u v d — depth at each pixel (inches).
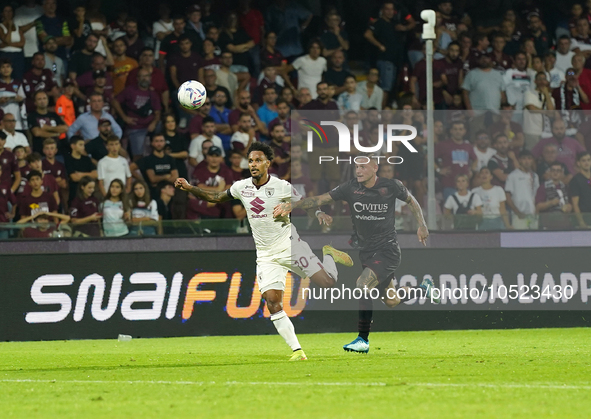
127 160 1087.6
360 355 629.0
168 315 863.1
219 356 642.8
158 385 449.4
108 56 1192.2
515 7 1375.5
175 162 1099.9
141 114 1163.3
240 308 877.2
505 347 703.1
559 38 1333.7
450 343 753.0
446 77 1269.7
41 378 502.0
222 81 1219.2
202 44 1239.5
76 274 848.9
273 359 603.2
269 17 1295.5
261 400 383.6
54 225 868.0
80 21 1190.3
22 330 833.5
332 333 886.4
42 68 1134.4
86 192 1039.0
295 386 431.2
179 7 1258.6
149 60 1186.0
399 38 1322.6
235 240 895.7
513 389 413.4
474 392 402.9
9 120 1064.2
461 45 1286.9
